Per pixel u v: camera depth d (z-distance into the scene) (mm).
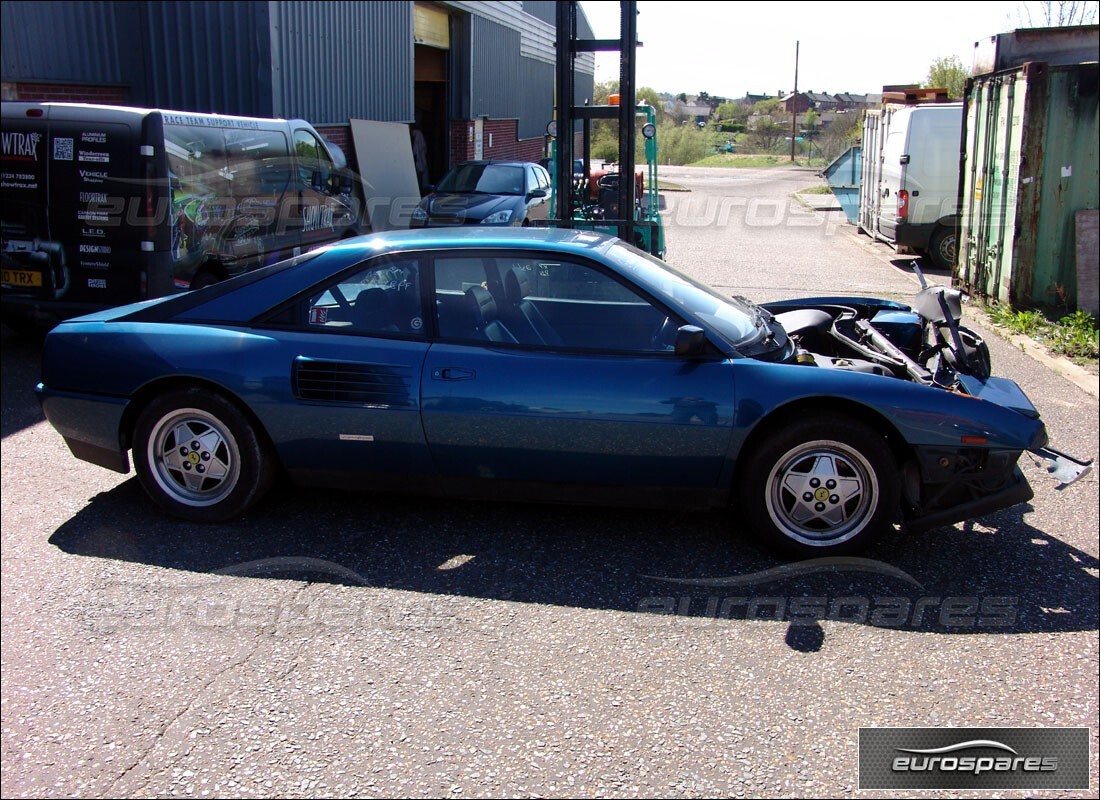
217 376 4332
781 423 4086
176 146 7855
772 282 13211
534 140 30266
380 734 2992
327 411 4285
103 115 7559
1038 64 9750
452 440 4230
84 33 12820
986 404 4086
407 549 4285
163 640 3525
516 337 4266
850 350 4863
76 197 7641
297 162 10211
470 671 3338
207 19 13266
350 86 16188
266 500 4836
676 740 2975
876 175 17047
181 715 3084
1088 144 9875
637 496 4258
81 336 4570
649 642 3541
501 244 4355
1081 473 4098
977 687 3277
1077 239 10039
